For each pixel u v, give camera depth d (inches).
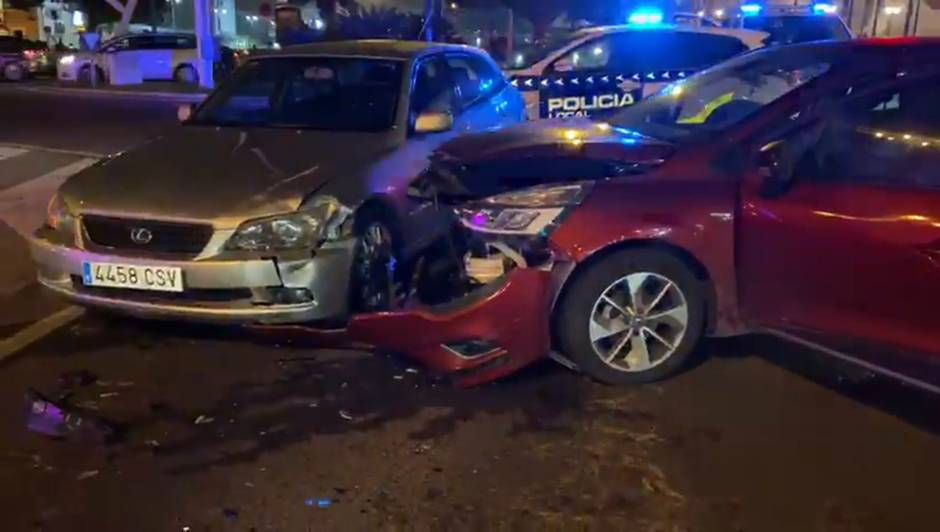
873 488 128.2
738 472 132.3
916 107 150.8
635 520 120.4
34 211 294.5
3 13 1755.7
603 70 391.2
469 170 175.9
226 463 134.3
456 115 238.2
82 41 1162.6
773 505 123.8
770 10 609.0
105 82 965.8
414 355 157.3
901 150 148.2
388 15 858.8
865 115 152.9
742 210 155.3
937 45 157.4
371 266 184.4
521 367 156.1
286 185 173.0
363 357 173.9
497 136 190.1
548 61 392.8
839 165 151.9
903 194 143.1
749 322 160.6
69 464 133.6
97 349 176.7
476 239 164.7
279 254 164.1
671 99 201.0
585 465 134.1
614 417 149.4
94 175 182.9
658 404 154.2
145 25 1565.0
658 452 137.9
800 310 153.5
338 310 171.6
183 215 165.3
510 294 152.3
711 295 160.2
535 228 156.5
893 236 141.3
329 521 119.5
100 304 171.6
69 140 485.4
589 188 156.6
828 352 159.8
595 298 156.1
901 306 143.2
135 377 164.2
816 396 157.3
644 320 159.3
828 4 631.2
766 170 153.0
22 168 380.2
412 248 203.0
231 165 183.9
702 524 119.6
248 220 164.9
